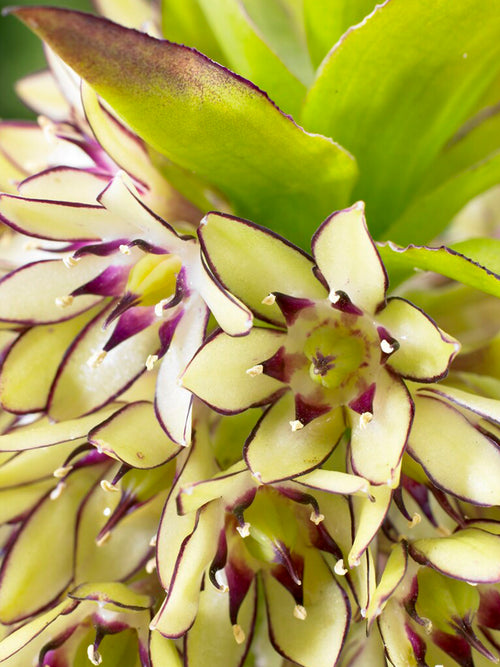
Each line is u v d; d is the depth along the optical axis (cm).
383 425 12
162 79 12
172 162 13
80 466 13
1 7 24
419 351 12
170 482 13
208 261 12
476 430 12
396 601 12
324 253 12
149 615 13
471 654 12
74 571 13
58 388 13
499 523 12
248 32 14
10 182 15
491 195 18
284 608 12
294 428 12
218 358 12
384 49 13
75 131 14
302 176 13
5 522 13
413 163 14
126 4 17
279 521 12
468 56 13
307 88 14
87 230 13
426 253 12
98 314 13
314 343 12
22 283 13
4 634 13
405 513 12
